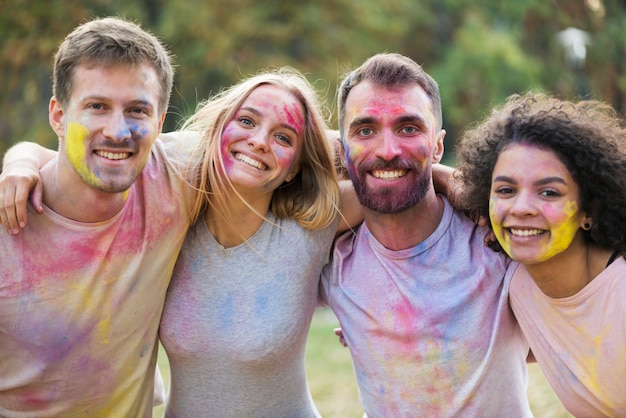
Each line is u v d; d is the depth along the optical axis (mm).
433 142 3557
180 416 3689
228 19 16328
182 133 3744
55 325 3299
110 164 3197
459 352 3445
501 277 3486
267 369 3562
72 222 3279
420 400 3520
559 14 16922
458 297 3463
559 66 16719
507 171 3188
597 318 3164
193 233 3645
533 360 3848
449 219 3623
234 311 3525
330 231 3738
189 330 3533
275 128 3535
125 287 3363
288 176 3686
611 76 16297
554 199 3135
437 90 3664
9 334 3316
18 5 15539
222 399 3611
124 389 3471
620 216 3152
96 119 3180
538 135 3152
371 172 3504
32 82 16453
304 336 3689
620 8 16641
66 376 3369
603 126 3193
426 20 17453
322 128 3678
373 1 17141
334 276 3715
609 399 3189
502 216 3209
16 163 3375
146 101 3236
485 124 3482
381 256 3611
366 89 3508
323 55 16891
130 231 3383
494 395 3482
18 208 3180
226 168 3510
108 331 3365
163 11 16500
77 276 3297
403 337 3492
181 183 3543
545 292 3295
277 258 3594
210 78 17141
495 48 16656
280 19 17016
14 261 3264
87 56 3170
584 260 3229
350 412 6402
